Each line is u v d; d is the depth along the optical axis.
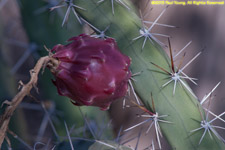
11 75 0.61
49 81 0.57
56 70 0.43
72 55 0.43
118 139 0.57
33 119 0.65
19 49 0.79
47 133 0.64
